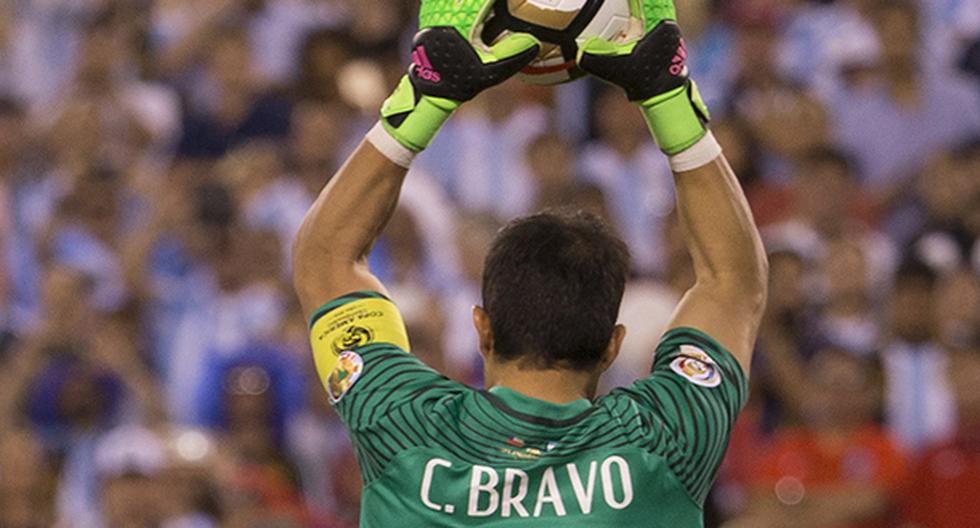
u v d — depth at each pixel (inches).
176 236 1365.7
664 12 442.0
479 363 1258.6
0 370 1304.1
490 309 430.0
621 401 424.8
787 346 1175.0
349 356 437.1
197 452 1096.2
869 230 1350.9
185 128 1507.1
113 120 1513.3
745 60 1460.4
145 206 1421.0
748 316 450.3
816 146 1371.8
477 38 434.6
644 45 438.6
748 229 452.8
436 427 420.5
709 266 453.4
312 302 451.5
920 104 1448.1
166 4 1631.4
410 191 1331.2
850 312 1248.8
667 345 443.2
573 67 443.5
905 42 1453.0
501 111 1443.2
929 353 1191.6
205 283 1344.7
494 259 431.5
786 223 1332.4
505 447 418.0
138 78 1578.5
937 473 1077.8
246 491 1120.8
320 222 453.1
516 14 435.5
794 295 1194.6
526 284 425.7
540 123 1448.1
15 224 1439.5
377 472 422.9
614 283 429.4
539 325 424.5
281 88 1513.3
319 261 452.4
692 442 422.9
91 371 1219.2
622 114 1405.0
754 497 1109.7
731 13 1525.6
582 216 438.6
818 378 1121.4
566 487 414.0
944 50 1525.6
